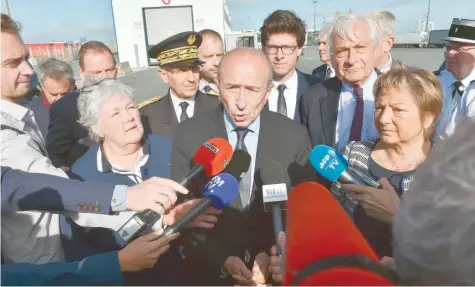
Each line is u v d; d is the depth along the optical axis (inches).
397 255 25.2
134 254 49.4
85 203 50.5
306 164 79.6
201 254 70.2
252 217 74.0
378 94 68.8
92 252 68.0
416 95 63.7
